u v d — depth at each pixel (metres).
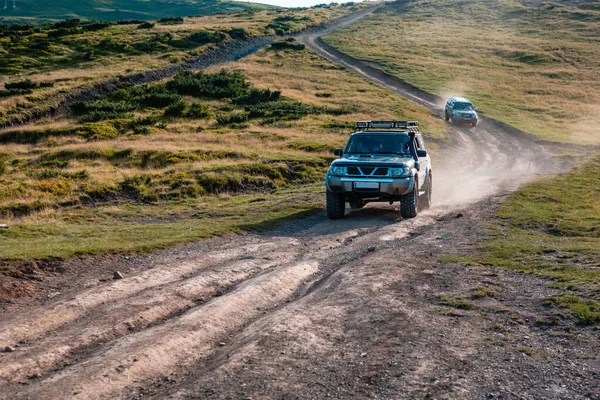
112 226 15.71
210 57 75.19
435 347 5.60
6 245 11.96
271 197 21.31
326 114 48.09
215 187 23.80
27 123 42.75
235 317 6.88
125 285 8.49
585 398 4.59
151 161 28.73
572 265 8.85
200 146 32.53
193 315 6.82
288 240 12.06
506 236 11.59
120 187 22.91
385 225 13.44
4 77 57.06
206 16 123.62
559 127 46.69
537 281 8.03
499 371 5.07
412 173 13.88
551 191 19.44
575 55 80.50
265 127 41.38
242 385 4.75
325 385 4.75
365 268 8.67
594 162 29.55
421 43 92.38
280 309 7.01
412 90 63.75
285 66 73.31
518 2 131.50
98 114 41.50
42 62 64.94
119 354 5.56
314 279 8.82
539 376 4.99
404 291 7.51
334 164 14.19
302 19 115.88
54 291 8.72
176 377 5.21
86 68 62.75
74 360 5.77
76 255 10.57
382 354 5.41
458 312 6.71
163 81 59.78
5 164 27.20
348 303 6.97
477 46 88.19
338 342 5.75
